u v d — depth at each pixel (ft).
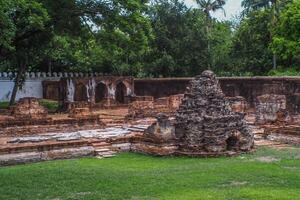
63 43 140.46
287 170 57.16
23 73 135.23
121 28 126.31
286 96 119.96
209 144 71.10
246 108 118.62
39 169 56.85
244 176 53.21
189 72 172.04
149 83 156.35
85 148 74.08
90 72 181.68
